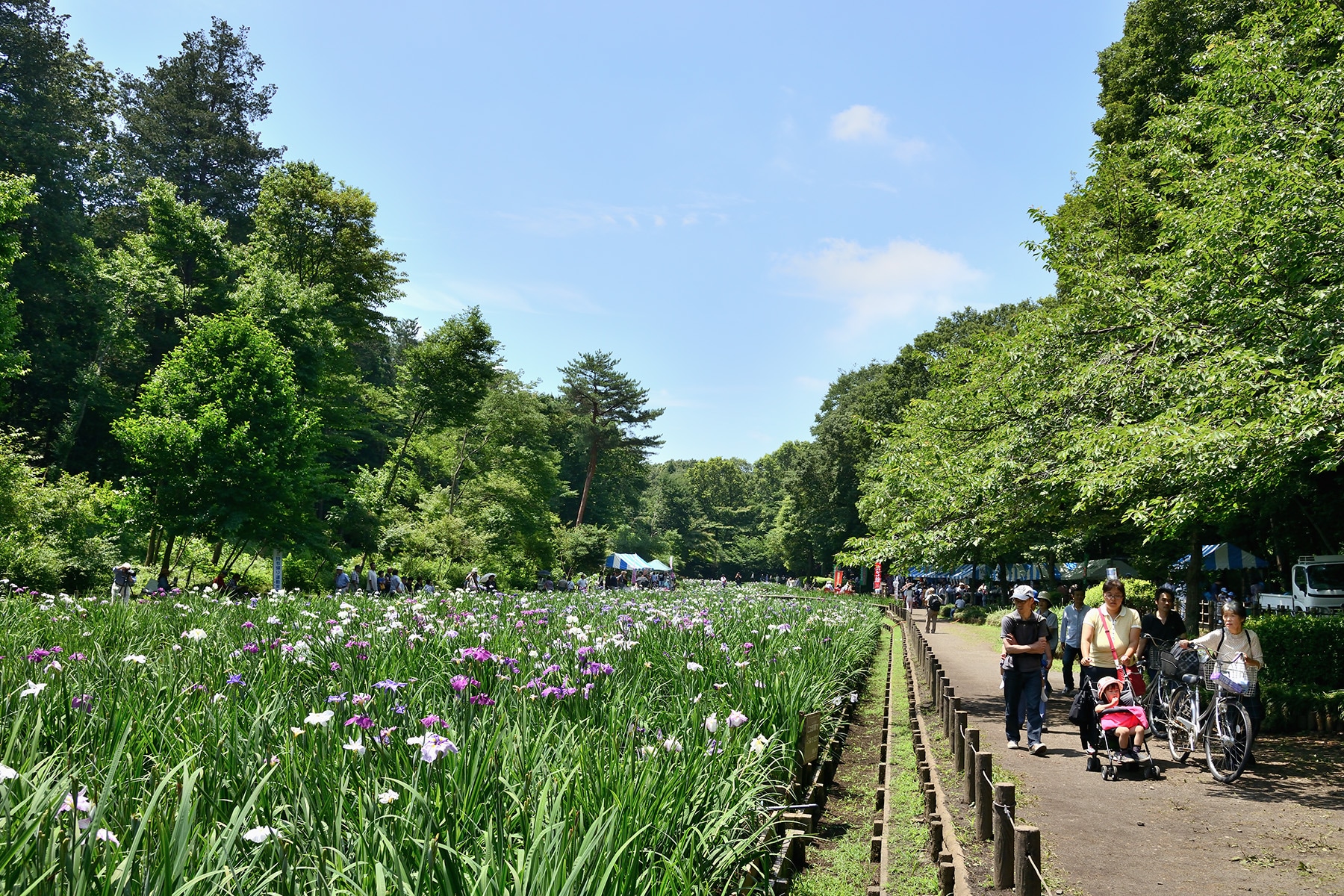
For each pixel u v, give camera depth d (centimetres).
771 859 468
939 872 472
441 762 369
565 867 285
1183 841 572
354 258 4266
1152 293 1211
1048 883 485
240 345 2403
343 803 330
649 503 10569
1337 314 868
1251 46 1167
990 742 951
